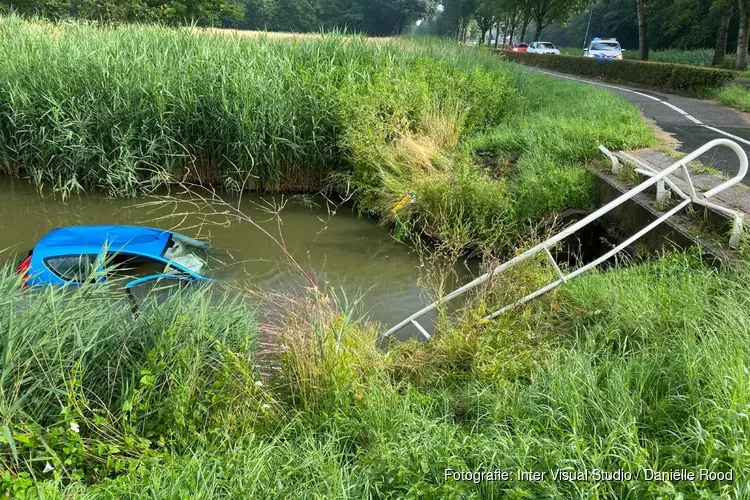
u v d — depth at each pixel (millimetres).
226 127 9766
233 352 3809
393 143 9555
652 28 45781
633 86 19188
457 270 7062
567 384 3273
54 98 9602
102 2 20078
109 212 8852
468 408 3572
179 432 3236
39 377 3133
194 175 10203
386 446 2945
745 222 4934
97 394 3359
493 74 13680
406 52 12930
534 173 8062
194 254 6332
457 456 2803
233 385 3604
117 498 2621
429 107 10234
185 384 3393
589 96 13055
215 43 11422
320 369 3764
